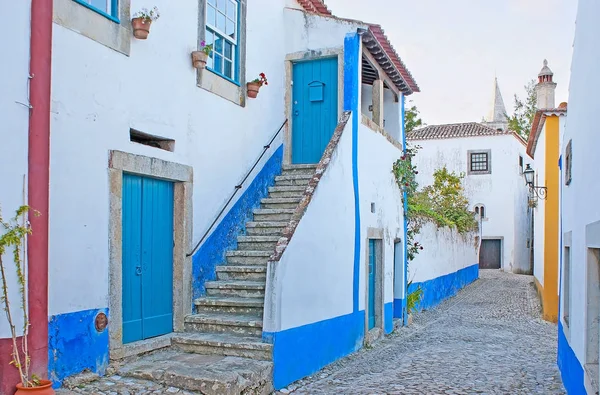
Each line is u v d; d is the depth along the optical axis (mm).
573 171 6254
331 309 8406
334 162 8695
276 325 6656
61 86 5461
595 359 5031
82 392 5281
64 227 5441
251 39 9289
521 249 28438
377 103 11141
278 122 10258
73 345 5504
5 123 4492
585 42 5586
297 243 7270
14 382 4461
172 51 7195
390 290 11633
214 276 8141
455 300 18219
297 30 10500
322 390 6777
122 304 6371
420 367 8234
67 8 5547
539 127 16422
